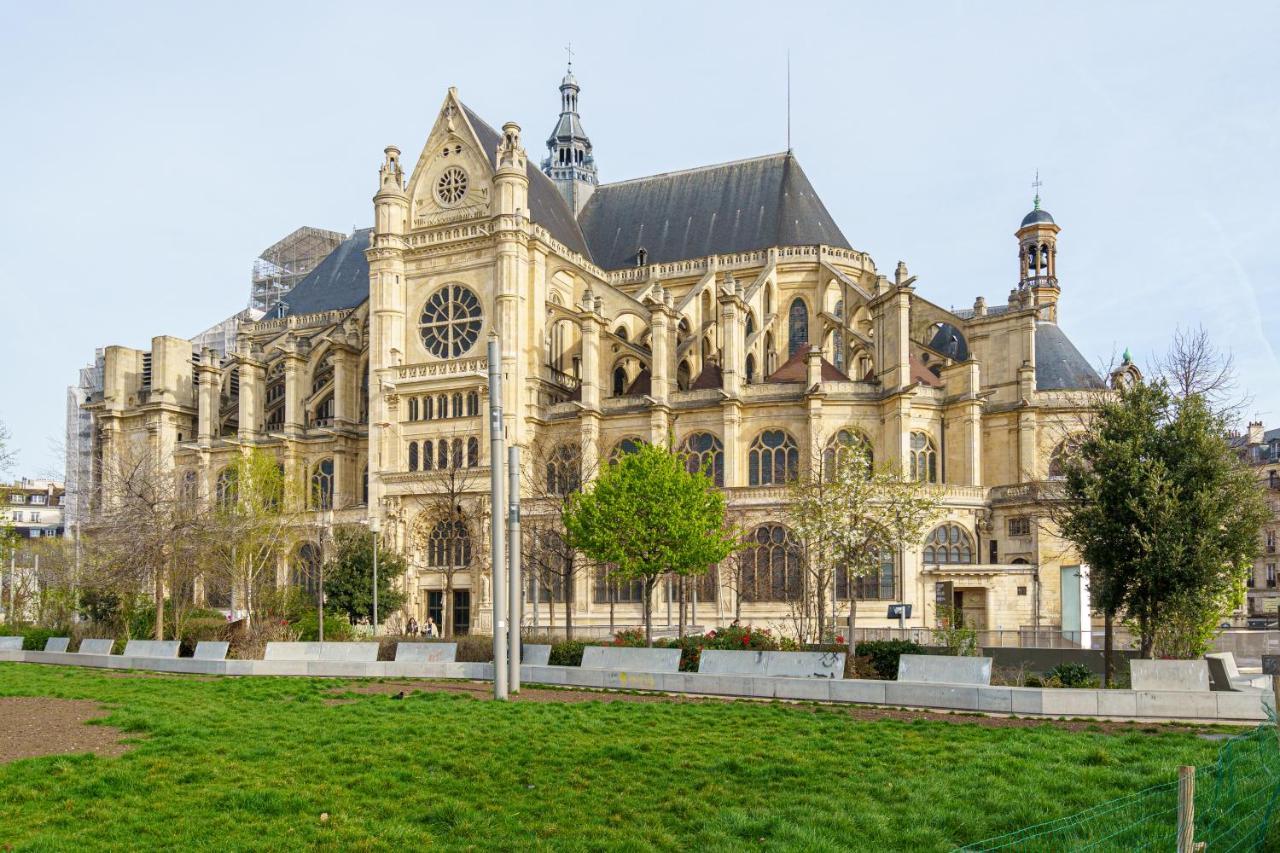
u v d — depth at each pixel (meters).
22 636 52.41
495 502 30.80
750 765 19.45
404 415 76.81
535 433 74.19
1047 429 69.88
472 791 17.73
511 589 31.61
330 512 78.44
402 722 24.70
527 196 78.25
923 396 66.88
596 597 67.94
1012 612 60.00
